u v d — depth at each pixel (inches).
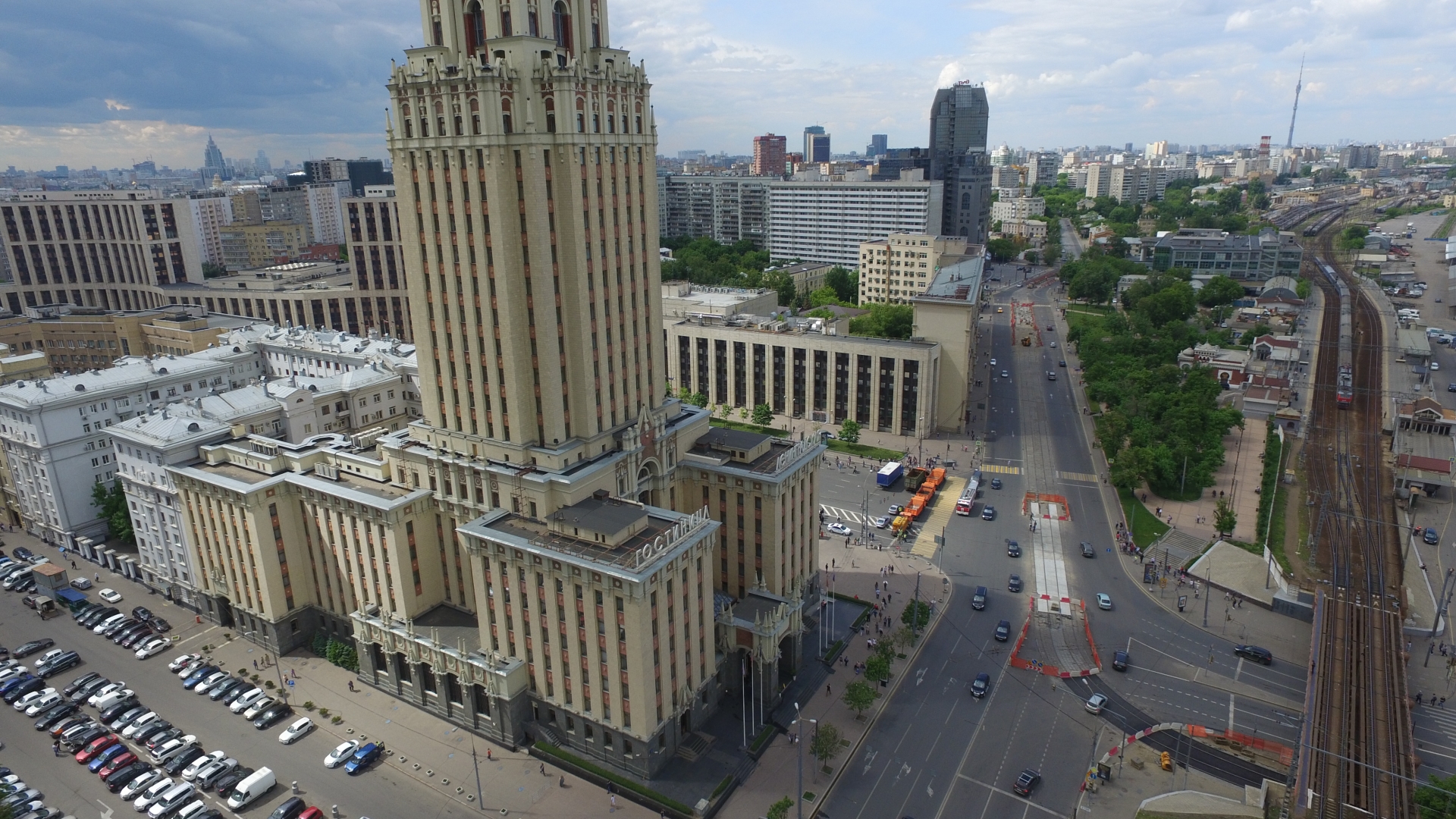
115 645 5792.3
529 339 4707.2
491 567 4596.5
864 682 5098.4
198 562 5979.3
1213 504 7568.9
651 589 4126.5
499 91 4350.4
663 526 4626.0
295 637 5743.1
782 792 4333.2
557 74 4377.5
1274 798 4151.1
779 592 5482.3
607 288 4926.2
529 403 4805.6
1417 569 6259.8
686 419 5733.3
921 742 4685.0
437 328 4975.4
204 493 5674.2
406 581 5118.1
